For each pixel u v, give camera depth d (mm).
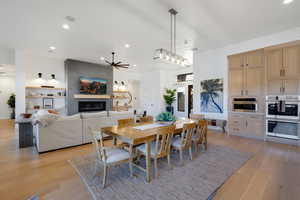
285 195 1755
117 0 2559
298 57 3424
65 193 1813
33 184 1999
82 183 2021
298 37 3549
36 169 2404
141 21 3266
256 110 4027
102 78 7438
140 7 2762
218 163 2600
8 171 2344
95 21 3252
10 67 6465
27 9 2783
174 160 2744
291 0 2568
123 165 2551
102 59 6406
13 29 3596
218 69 4957
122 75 8969
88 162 2656
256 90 4039
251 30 3721
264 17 3123
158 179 2104
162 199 1700
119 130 2371
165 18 3145
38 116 3078
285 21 3285
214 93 5039
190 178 2129
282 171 2316
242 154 2998
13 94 8141
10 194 1797
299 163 2582
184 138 2736
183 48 5035
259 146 3473
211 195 1771
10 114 8242
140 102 9789
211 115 5133
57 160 2740
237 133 4387
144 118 3412
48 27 3512
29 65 5730
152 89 8852
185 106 8102
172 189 1882
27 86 5496
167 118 2910
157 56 3184
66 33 3842
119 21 3260
